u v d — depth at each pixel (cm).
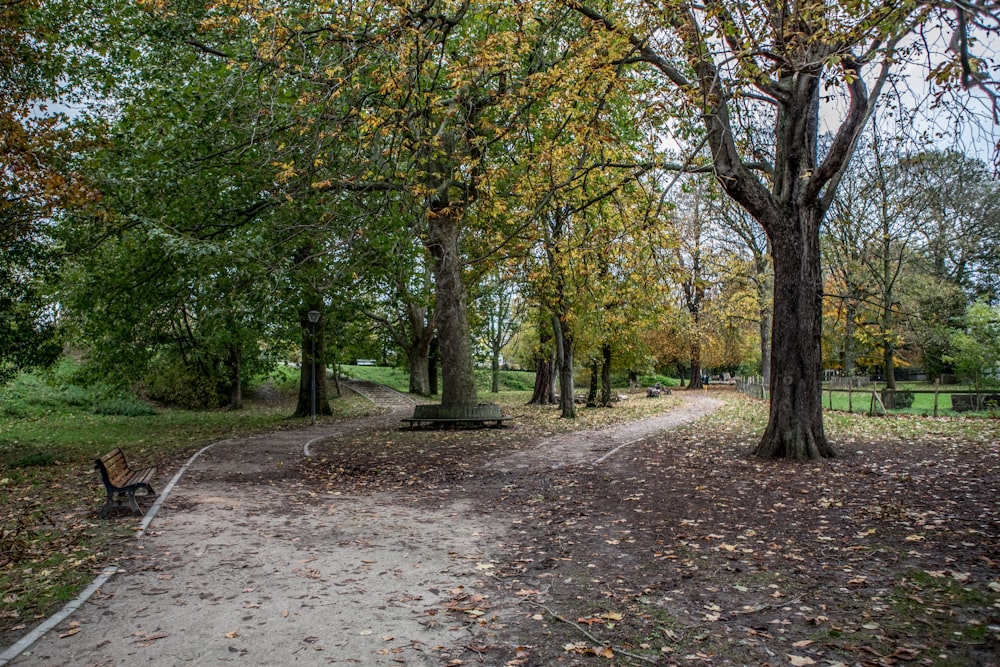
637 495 938
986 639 419
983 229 2525
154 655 415
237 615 487
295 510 880
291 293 1780
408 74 1049
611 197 1395
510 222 1739
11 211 1237
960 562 580
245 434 2012
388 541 711
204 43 1662
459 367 2089
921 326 2825
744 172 1209
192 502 922
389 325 4072
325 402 2908
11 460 1447
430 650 424
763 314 3516
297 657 413
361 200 1509
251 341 2430
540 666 399
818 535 693
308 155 1260
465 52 1536
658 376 7300
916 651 405
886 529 703
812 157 1232
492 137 1204
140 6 1470
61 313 1925
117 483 855
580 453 1438
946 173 1291
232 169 1550
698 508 842
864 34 743
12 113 1116
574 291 2019
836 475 1030
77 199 1184
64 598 521
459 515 848
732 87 998
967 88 461
